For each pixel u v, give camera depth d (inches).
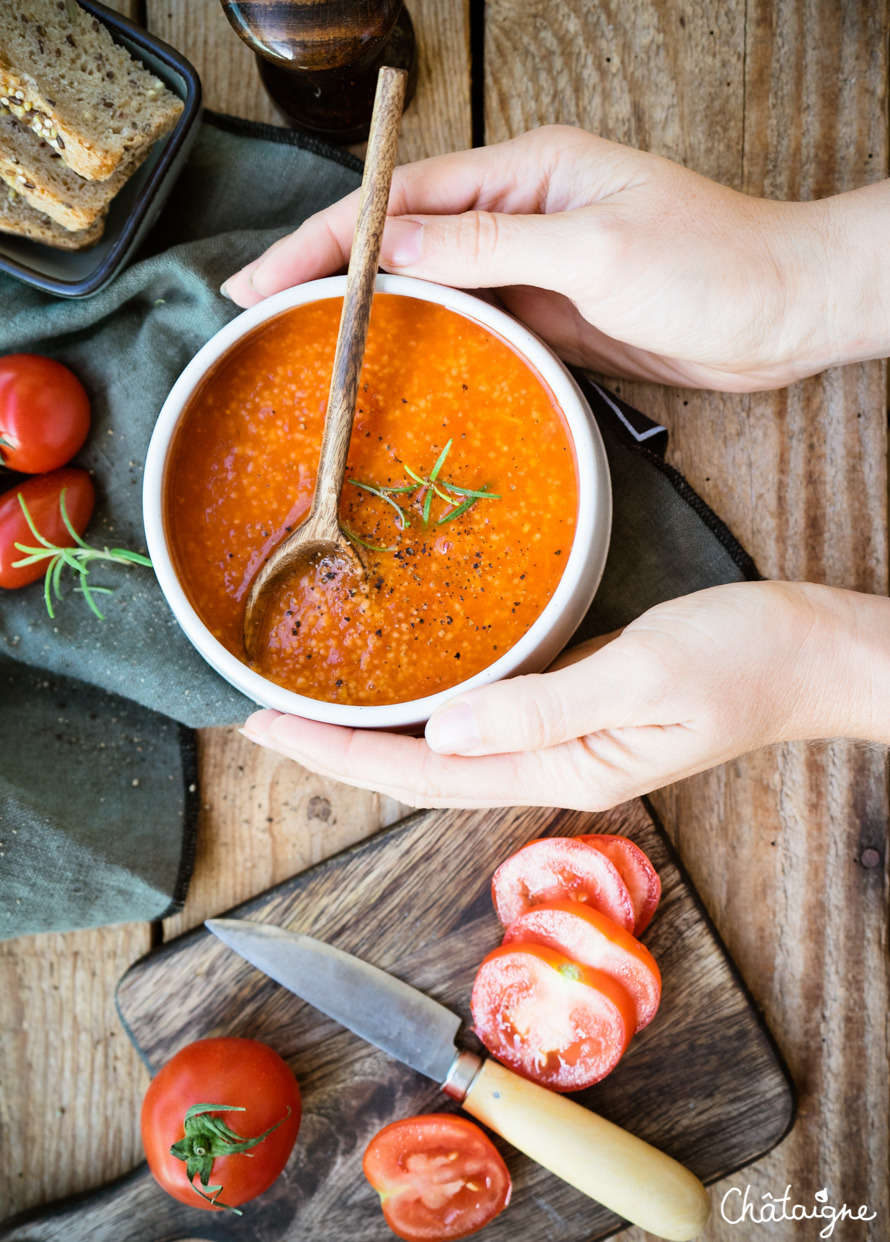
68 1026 24.2
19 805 23.0
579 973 22.0
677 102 23.9
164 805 23.7
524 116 24.0
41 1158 24.1
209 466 21.1
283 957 23.3
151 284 22.8
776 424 23.9
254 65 23.9
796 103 23.8
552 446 20.8
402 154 24.0
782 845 24.0
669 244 21.0
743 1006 23.3
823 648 20.9
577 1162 22.2
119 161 22.0
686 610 21.0
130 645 23.0
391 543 20.9
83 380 23.3
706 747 20.8
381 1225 23.3
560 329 23.4
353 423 20.7
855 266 21.2
